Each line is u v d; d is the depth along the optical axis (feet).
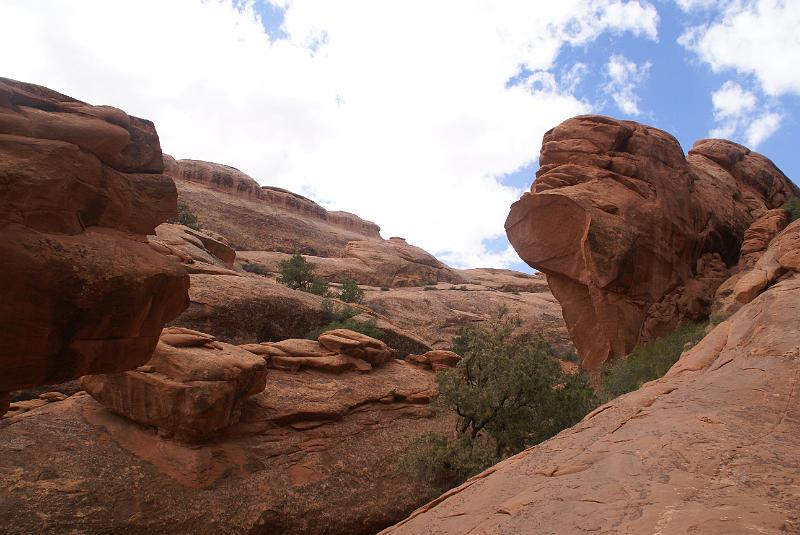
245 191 256.11
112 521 41.55
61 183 26.53
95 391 54.19
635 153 88.48
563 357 147.02
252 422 58.34
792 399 18.88
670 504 11.79
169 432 51.03
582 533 11.64
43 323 25.12
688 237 87.35
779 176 128.57
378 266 221.66
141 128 32.83
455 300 185.78
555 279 88.22
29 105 28.25
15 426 48.85
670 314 80.94
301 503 50.70
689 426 17.83
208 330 89.61
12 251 23.70
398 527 20.76
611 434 20.33
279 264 159.43
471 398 60.49
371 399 71.41
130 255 29.19
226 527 45.29
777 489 11.88
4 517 38.37
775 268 47.83
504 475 20.89
